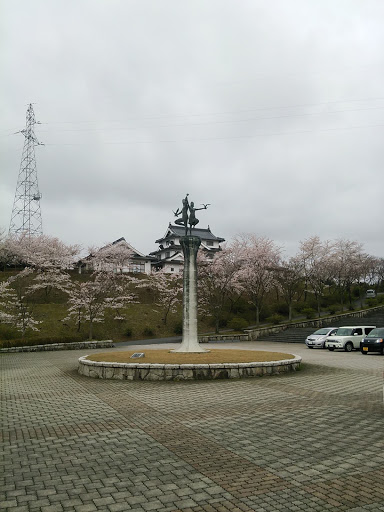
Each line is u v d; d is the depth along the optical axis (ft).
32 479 17.72
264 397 35.50
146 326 139.95
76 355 84.23
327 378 46.16
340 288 179.52
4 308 132.46
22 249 173.27
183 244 62.13
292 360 51.13
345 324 132.46
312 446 21.83
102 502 15.38
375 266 234.79
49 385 44.62
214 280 146.30
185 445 22.31
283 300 182.70
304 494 15.92
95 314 126.11
